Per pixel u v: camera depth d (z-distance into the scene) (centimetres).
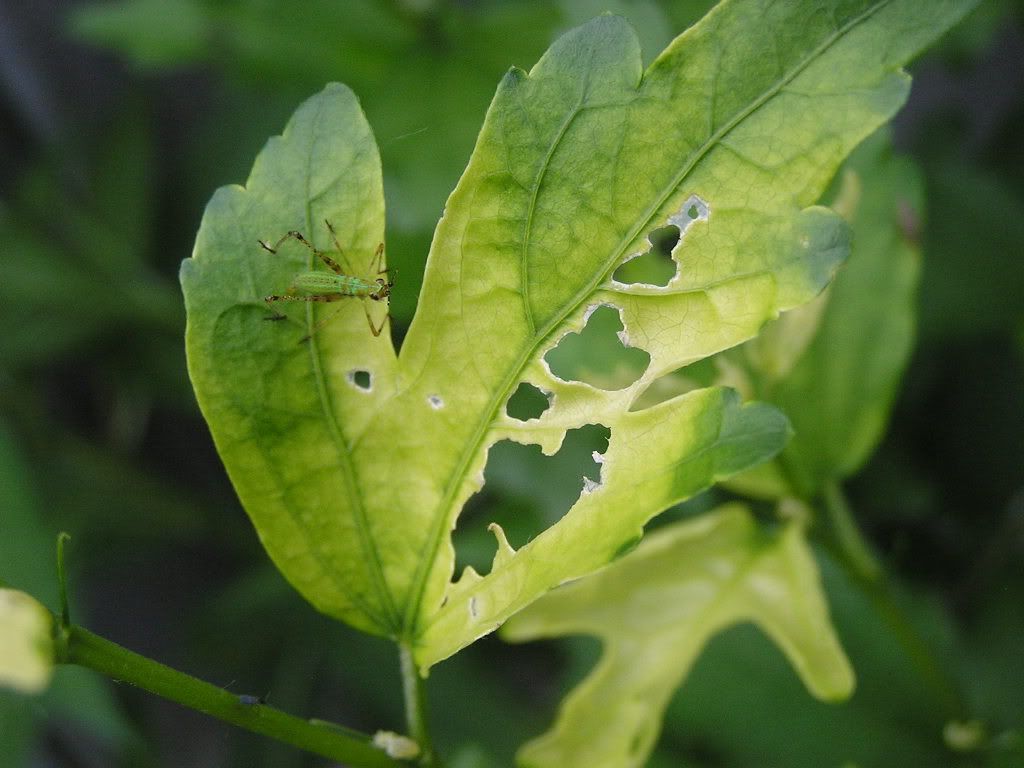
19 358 36
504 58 26
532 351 16
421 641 17
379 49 27
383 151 25
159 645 40
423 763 17
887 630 24
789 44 15
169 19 31
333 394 16
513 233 16
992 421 29
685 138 15
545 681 33
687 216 16
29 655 15
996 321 28
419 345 16
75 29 32
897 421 30
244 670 35
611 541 15
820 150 15
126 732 27
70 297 37
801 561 20
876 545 29
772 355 20
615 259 16
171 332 38
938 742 23
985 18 27
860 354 20
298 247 16
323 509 17
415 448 17
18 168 40
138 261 38
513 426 16
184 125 40
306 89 28
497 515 26
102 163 39
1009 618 26
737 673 24
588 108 15
